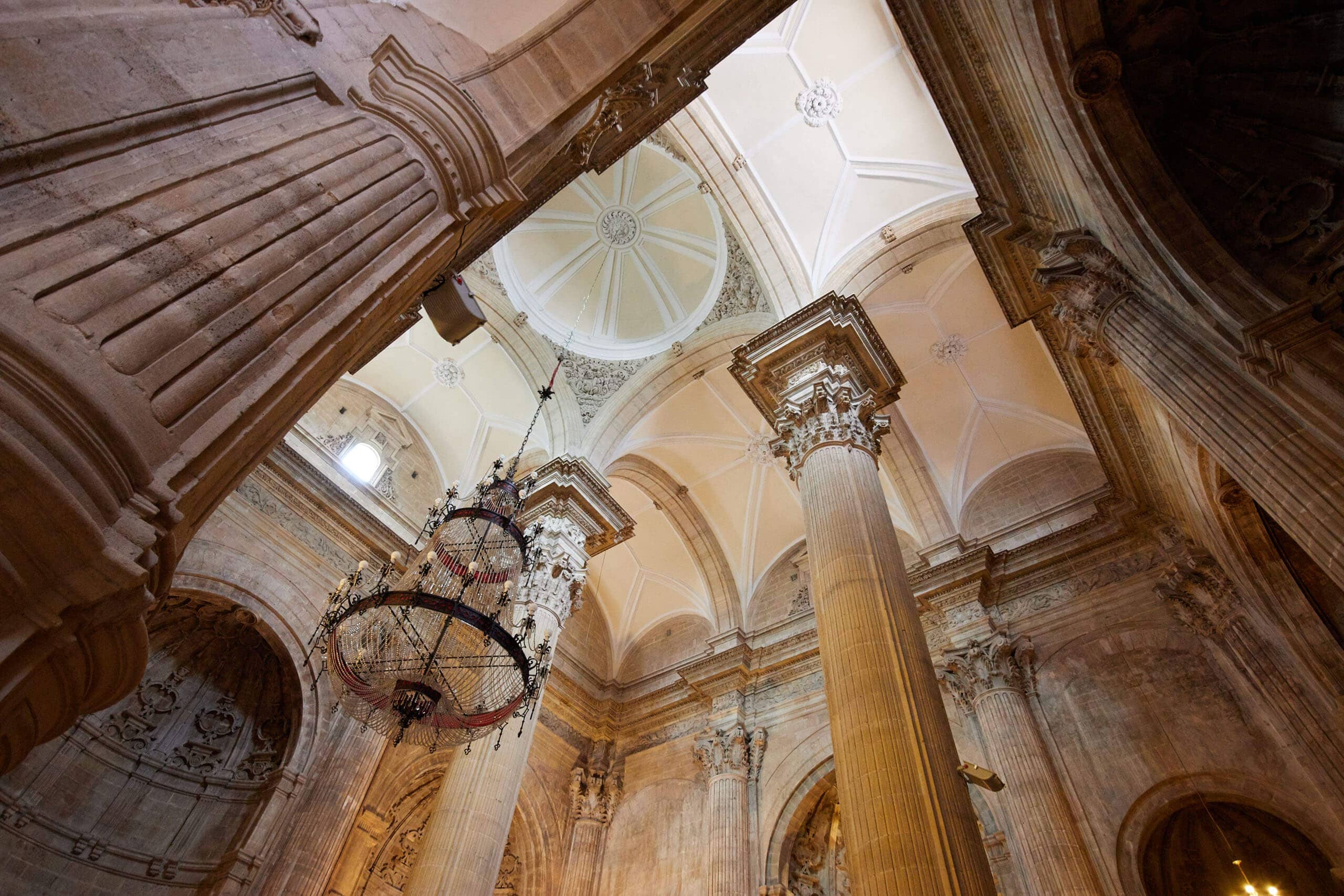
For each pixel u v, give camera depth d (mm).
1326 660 8734
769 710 15641
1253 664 10234
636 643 19578
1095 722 11289
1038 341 14562
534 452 15969
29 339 2135
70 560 2162
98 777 10578
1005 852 10602
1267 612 9555
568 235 16188
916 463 15852
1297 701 9625
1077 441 14938
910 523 16031
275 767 11656
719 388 16453
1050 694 11969
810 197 13898
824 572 7773
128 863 10305
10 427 2045
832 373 10469
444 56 4816
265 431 3244
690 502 18156
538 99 5207
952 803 5645
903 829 5441
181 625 11898
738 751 15047
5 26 2516
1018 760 11062
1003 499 15227
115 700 2705
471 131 4477
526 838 15422
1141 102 7016
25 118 2455
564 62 5473
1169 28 6711
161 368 2490
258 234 3000
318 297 3205
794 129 13578
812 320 11008
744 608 17703
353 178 3615
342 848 11203
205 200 2902
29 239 2322
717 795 14547
